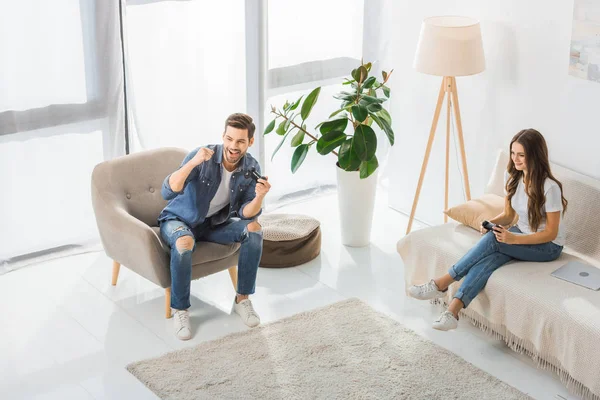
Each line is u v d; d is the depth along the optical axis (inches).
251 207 142.8
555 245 141.0
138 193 154.7
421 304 154.4
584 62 147.0
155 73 173.5
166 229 144.3
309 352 137.3
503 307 134.1
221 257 148.9
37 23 154.7
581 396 125.8
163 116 177.3
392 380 129.5
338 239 182.7
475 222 151.2
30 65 156.3
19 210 164.2
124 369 133.1
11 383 129.3
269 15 185.8
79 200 170.6
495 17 162.2
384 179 215.0
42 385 128.8
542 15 153.0
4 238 164.4
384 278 164.6
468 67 156.8
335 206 201.6
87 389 127.6
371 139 162.7
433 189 186.5
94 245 175.3
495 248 138.8
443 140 180.2
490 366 134.6
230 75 183.3
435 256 146.8
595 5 142.3
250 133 140.3
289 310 151.9
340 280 163.6
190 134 181.8
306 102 167.8
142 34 169.5
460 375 130.7
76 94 163.0
